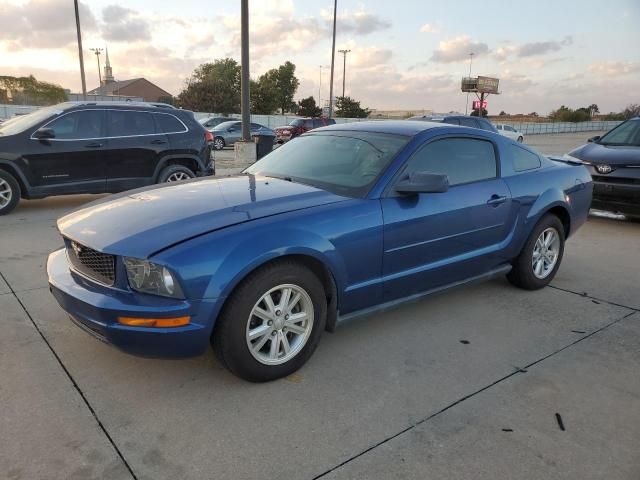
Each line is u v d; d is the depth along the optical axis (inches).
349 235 128.3
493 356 139.3
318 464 95.3
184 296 105.6
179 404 113.4
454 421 109.2
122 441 100.8
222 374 126.3
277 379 124.2
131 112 336.8
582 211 205.6
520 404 116.2
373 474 92.9
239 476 91.8
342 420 108.7
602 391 122.6
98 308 107.7
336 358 135.9
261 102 2674.7
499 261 175.3
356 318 138.7
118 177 333.1
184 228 113.3
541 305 177.3
